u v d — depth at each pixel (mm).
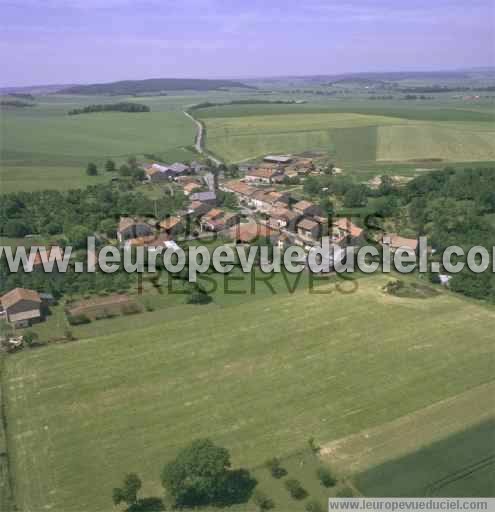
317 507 47750
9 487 51250
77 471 53406
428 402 63594
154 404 63750
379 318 84688
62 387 67312
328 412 61969
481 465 53469
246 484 51281
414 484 51125
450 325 82188
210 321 84312
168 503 49156
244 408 62875
